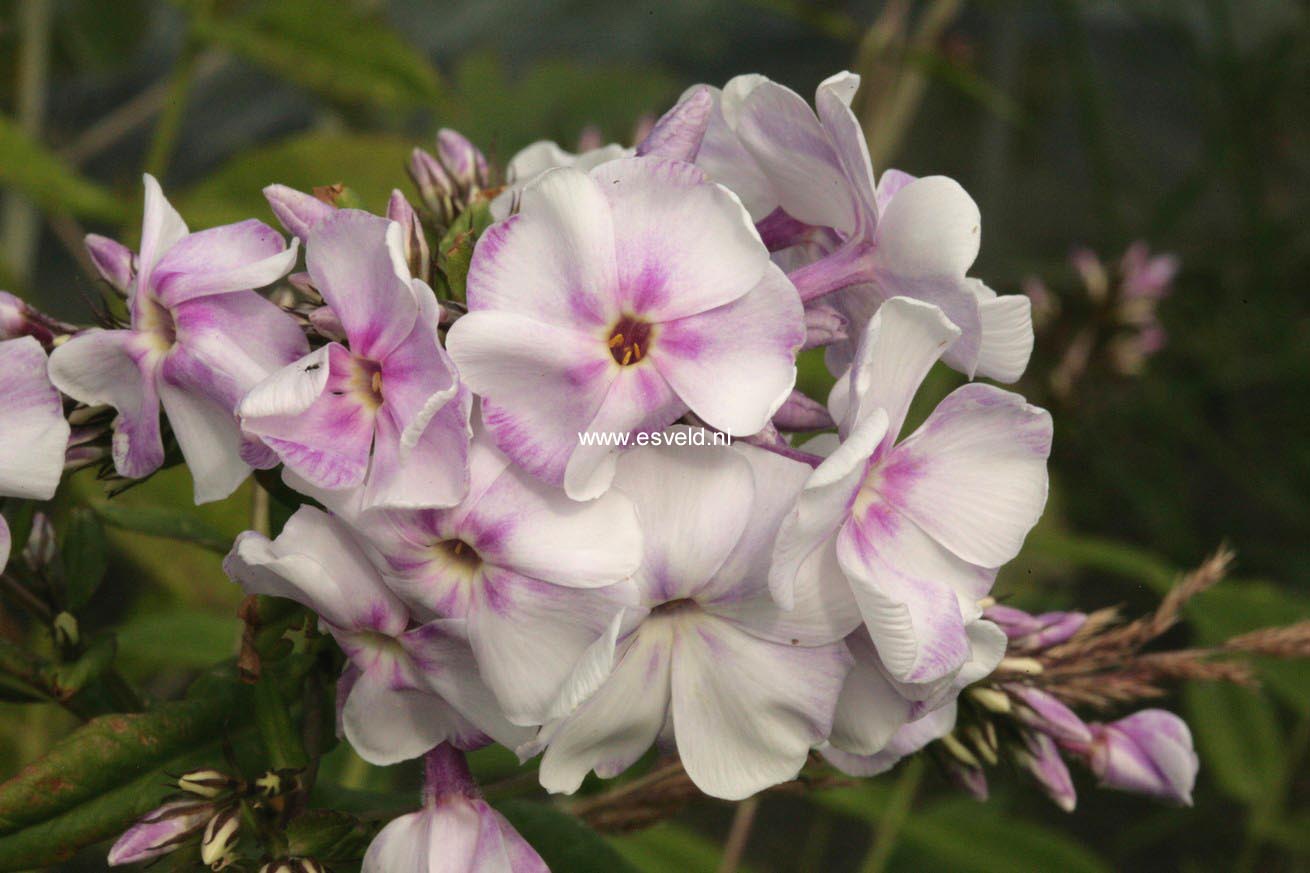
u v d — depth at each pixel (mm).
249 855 244
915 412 396
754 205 248
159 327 221
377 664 219
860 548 218
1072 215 842
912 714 224
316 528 213
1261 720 402
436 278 225
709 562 215
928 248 223
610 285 213
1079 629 259
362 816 241
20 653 246
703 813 611
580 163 255
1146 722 261
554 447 210
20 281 392
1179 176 869
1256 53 795
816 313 229
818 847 546
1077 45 686
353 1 430
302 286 227
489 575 212
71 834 229
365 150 365
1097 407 541
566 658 212
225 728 227
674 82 518
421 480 207
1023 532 225
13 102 511
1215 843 621
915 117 824
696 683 222
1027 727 255
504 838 224
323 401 211
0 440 219
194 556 358
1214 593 364
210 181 365
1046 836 339
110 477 233
